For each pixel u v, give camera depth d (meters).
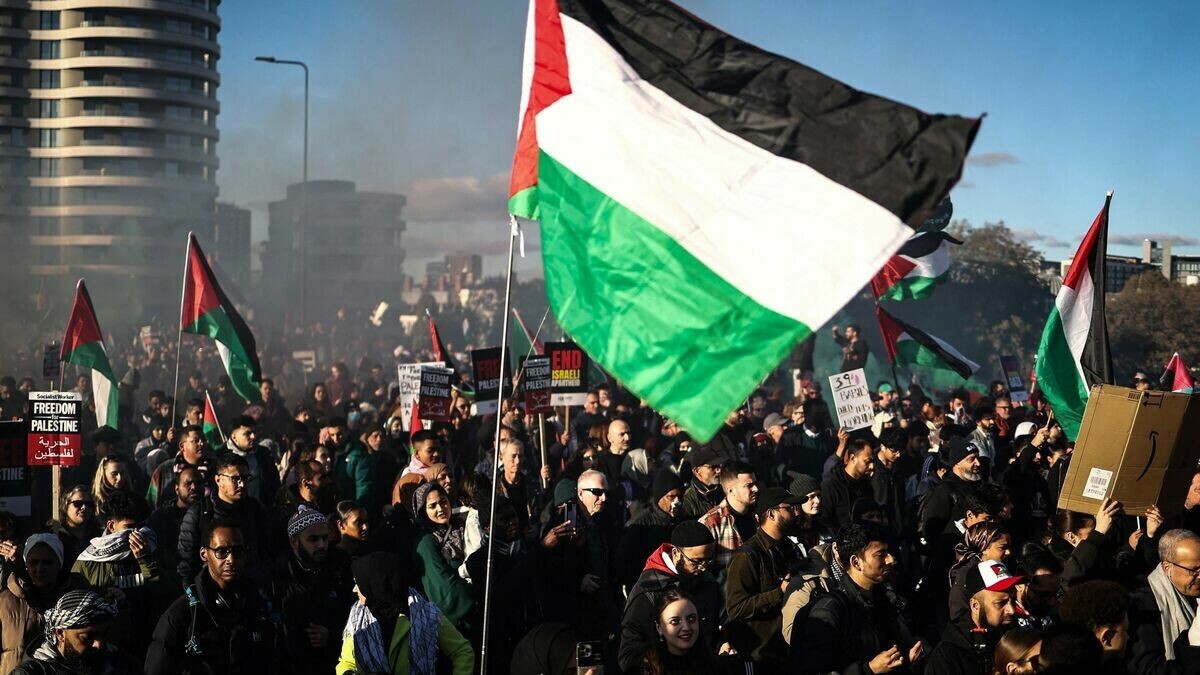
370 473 11.89
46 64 119.12
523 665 6.05
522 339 18.33
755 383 4.79
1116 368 51.16
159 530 9.11
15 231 116.19
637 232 5.17
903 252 19.38
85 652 5.67
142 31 118.75
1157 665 6.46
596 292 5.20
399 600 6.43
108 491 9.18
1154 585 7.21
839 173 4.94
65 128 118.88
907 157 4.84
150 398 18.12
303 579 7.09
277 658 6.80
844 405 13.62
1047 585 7.30
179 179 119.94
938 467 12.06
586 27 5.63
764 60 5.34
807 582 7.12
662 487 9.31
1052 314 11.04
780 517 7.73
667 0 5.63
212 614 6.50
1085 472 8.12
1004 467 14.00
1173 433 8.05
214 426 14.20
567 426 13.70
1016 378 19.25
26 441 8.98
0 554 7.43
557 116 5.51
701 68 5.41
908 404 19.81
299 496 9.81
